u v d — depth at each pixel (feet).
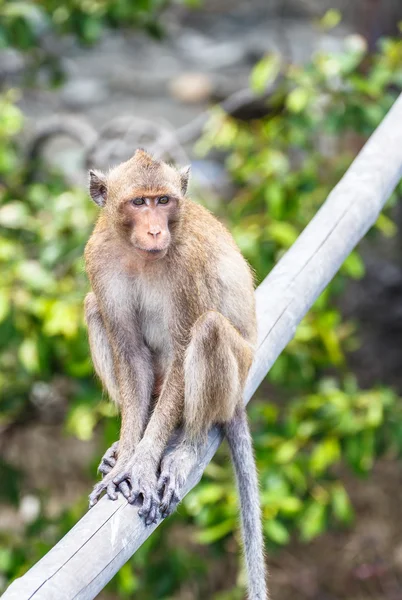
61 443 76.54
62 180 62.64
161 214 33.60
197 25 123.34
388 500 74.74
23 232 58.80
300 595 68.39
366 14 78.89
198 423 34.14
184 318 34.91
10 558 54.19
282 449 52.90
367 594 68.64
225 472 54.60
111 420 54.65
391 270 85.15
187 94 109.81
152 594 58.39
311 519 53.57
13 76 75.92
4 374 61.31
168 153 62.64
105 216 35.81
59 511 66.44
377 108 56.54
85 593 25.67
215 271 35.47
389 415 55.88
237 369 34.45
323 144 78.18
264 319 36.40
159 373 37.47
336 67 56.44
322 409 55.62
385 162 40.19
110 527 27.71
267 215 56.95
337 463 77.61
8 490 62.85
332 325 56.24
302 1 119.24
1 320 51.01
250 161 57.62
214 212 60.54
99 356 37.65
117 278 36.14
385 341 83.97
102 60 115.85
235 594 60.64
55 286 54.08
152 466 32.71
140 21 66.80
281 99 60.70
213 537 51.49
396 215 82.79
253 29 120.26
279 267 37.76
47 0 62.34
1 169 57.82
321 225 38.47
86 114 106.63
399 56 58.13
